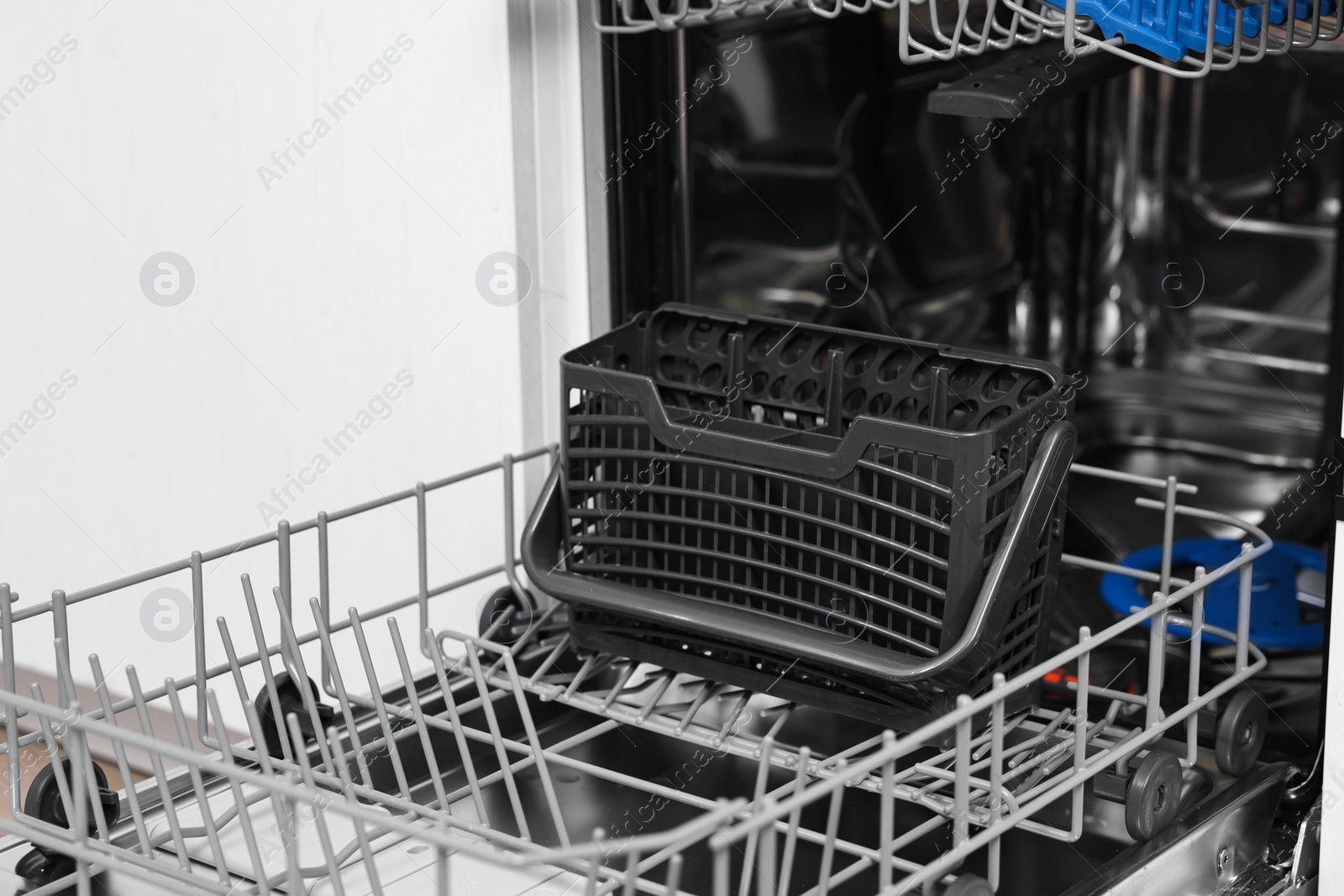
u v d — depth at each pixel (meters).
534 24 1.17
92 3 1.37
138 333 1.46
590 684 1.13
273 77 1.29
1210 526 1.44
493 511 1.29
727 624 0.96
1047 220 1.52
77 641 1.62
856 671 0.91
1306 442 1.49
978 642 0.88
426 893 0.87
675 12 1.14
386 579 1.37
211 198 1.37
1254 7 0.86
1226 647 1.17
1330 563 0.93
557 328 1.24
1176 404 1.57
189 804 0.98
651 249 1.22
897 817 0.98
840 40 1.27
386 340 1.31
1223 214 1.50
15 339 1.54
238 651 1.50
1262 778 0.98
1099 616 1.27
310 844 0.93
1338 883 0.93
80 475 1.55
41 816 0.94
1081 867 0.92
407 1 1.21
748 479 0.97
